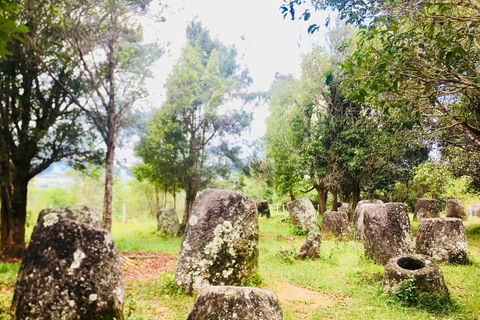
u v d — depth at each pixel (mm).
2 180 10820
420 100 5789
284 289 7793
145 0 13773
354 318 5918
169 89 19016
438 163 13711
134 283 8234
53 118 12523
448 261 10484
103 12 12625
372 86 4703
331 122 20188
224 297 4047
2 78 10766
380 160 17703
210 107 20219
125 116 14656
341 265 10703
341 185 23625
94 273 4812
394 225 10508
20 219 11750
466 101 7578
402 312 6211
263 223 25266
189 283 7219
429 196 28125
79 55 12867
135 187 33969
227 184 22953
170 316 5785
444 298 6629
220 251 7426
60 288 4594
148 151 19141
